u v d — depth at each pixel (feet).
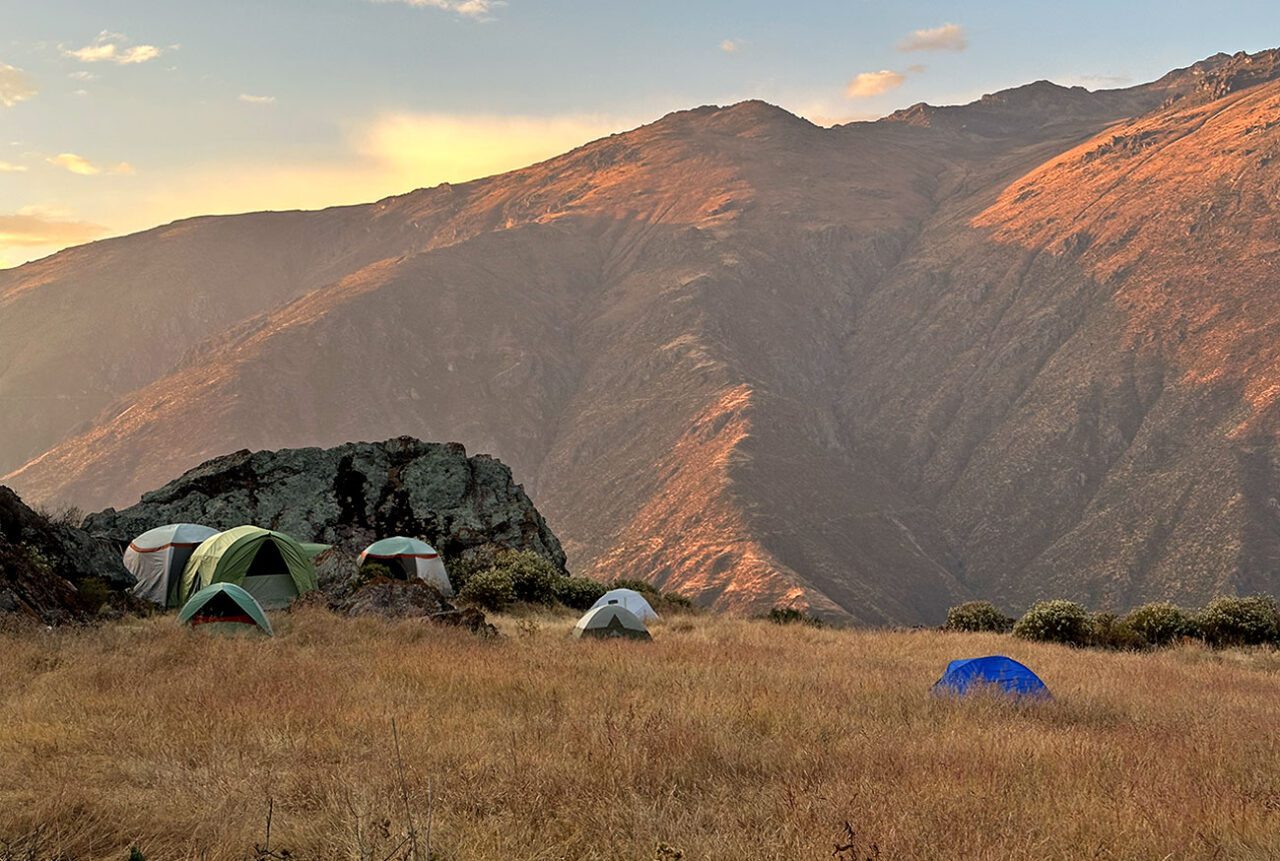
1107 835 25.76
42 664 53.31
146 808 26.40
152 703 41.63
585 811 27.25
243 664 54.70
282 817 26.40
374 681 48.83
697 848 24.36
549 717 40.75
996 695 50.37
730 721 39.14
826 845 23.99
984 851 24.09
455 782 29.94
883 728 40.37
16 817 24.72
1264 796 30.40
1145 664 76.23
